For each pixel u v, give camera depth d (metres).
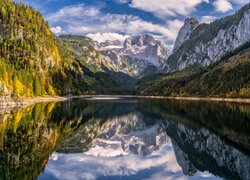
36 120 101.12
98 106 195.12
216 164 55.84
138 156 64.19
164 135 92.12
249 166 54.41
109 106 197.75
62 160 54.69
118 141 85.19
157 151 69.69
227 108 158.62
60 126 96.00
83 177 45.72
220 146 70.69
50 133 80.94
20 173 44.22
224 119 109.75
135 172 50.22
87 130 97.56
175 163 57.31
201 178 47.06
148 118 136.25
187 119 123.94
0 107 140.75
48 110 141.00
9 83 160.75
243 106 171.75
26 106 154.75
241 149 66.81
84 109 167.38
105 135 94.25
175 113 150.75
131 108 184.12
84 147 69.56
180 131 97.25
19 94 168.75
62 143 70.38
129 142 84.38
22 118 102.31
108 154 64.56
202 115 131.12
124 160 59.44
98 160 57.81
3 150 56.97
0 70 156.38
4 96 149.38
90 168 51.28
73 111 150.75
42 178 43.44
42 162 51.66
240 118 108.94
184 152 67.12
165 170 51.84
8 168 46.25
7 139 67.00
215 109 154.75
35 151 58.56
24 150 58.41
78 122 112.44
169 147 74.31
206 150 68.31
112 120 130.50
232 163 56.09
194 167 53.84
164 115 144.50
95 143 76.56
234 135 79.62
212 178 47.06
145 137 94.12
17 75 184.88
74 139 78.06
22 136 71.69
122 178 46.38
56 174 45.78
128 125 119.44
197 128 98.62
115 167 53.28
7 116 105.00
